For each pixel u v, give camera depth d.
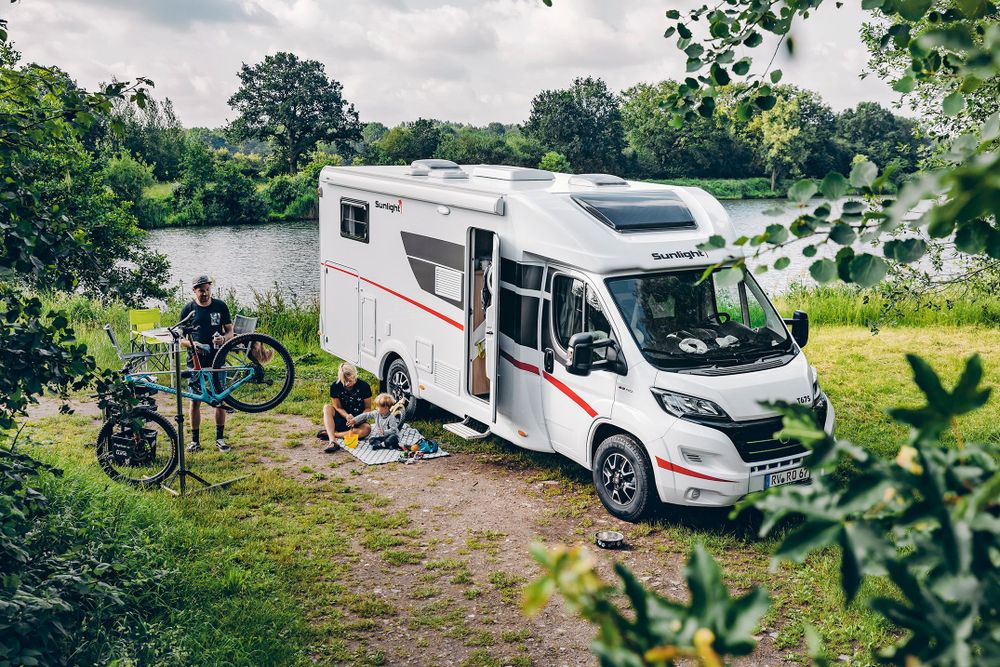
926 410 1.37
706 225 8.98
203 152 81.75
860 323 17.16
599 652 1.22
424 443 10.17
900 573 1.40
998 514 1.42
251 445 10.46
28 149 4.82
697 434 7.69
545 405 9.08
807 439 1.59
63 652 4.80
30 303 4.77
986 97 8.25
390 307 11.20
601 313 8.36
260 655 5.81
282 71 118.00
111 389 5.17
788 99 102.94
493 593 6.96
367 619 6.52
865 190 2.12
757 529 7.98
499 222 9.33
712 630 1.22
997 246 1.70
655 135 110.88
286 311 17.98
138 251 23.66
